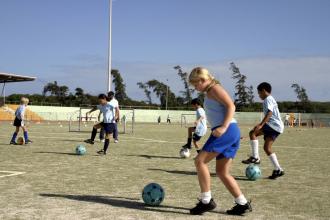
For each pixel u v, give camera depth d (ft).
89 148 48.37
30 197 20.59
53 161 35.50
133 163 35.22
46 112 179.73
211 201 17.89
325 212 18.78
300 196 22.30
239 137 17.78
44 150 44.86
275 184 26.09
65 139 62.54
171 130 103.81
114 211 18.02
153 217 17.16
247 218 17.38
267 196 22.17
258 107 284.82
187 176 28.48
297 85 297.94
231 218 17.31
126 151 45.83
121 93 299.17
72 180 25.89
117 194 21.75
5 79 123.65
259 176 27.76
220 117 17.47
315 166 35.55
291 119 202.39
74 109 185.16
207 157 17.57
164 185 24.75
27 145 50.85
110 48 125.90
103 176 27.76
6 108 162.81
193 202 20.12
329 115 244.83
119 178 27.04
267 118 28.04
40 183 24.59
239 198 17.81
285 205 20.03
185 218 17.13
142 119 209.36
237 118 230.68
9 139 60.39
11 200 19.88
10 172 28.76
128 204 19.44
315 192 23.53
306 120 232.53
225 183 17.87
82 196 21.06
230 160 17.70
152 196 19.12
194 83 17.70
